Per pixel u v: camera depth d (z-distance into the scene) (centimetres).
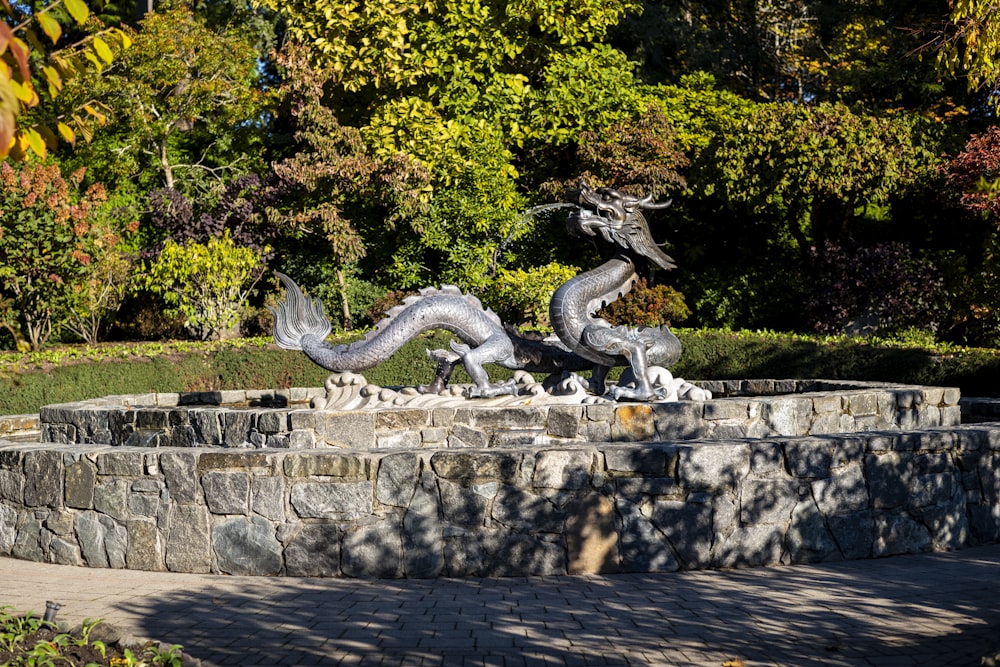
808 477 650
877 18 2308
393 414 823
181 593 573
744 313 1939
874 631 476
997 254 1636
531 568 618
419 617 510
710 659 436
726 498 633
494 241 1992
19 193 1608
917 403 917
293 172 1869
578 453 622
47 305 1686
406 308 953
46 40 2062
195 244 1759
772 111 1791
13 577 621
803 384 1102
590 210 948
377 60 1984
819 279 1783
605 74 2045
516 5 2017
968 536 702
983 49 999
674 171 1891
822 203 1836
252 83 2167
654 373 931
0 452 704
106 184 2066
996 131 1612
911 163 1755
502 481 619
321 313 974
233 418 852
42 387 1319
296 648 454
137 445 916
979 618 495
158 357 1488
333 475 624
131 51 1905
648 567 622
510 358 952
